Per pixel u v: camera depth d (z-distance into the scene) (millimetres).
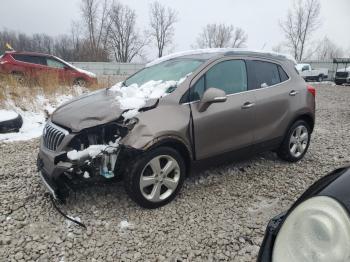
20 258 2771
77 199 3738
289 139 4918
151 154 3400
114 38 55188
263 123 4449
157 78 4301
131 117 3369
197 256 2861
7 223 3283
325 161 5273
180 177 3707
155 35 58094
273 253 1522
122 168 3393
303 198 1606
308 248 1385
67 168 3221
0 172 4555
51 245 2957
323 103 13539
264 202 3836
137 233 3162
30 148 5812
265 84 4566
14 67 12688
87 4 51844
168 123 3480
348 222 1297
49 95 9805
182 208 3631
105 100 3773
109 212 3500
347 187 1468
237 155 4277
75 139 3352
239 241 3074
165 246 2979
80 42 52688
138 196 3428
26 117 7945
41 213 3473
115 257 2818
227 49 4594
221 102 3717
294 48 51719
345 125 8492
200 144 3801
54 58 13516
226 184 4273
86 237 3080
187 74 3969
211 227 3287
